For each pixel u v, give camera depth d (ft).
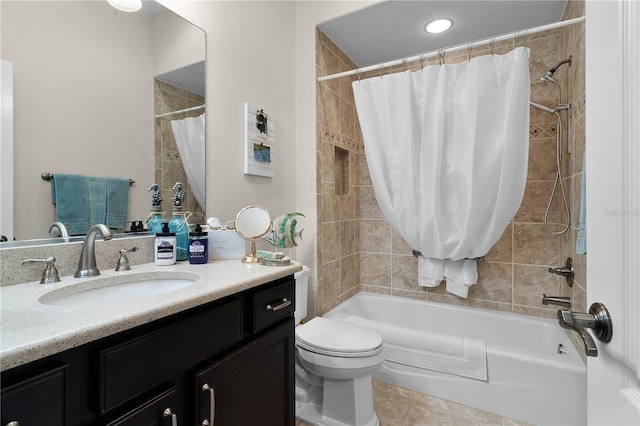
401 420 5.21
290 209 6.88
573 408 4.76
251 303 3.18
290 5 6.97
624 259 1.45
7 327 1.84
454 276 6.82
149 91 4.11
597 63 1.71
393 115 6.27
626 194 1.45
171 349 2.32
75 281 2.93
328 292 7.30
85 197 3.46
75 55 3.38
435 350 5.81
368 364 4.69
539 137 6.84
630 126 1.42
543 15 6.41
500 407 5.27
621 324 1.47
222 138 5.19
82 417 1.86
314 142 6.89
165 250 3.72
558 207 6.65
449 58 7.83
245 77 5.68
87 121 3.48
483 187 5.67
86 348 1.90
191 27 4.68
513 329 6.68
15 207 2.96
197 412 2.52
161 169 4.24
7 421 1.52
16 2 2.96
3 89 2.89
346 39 7.39
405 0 6.01
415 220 6.31
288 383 3.72
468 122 5.69
